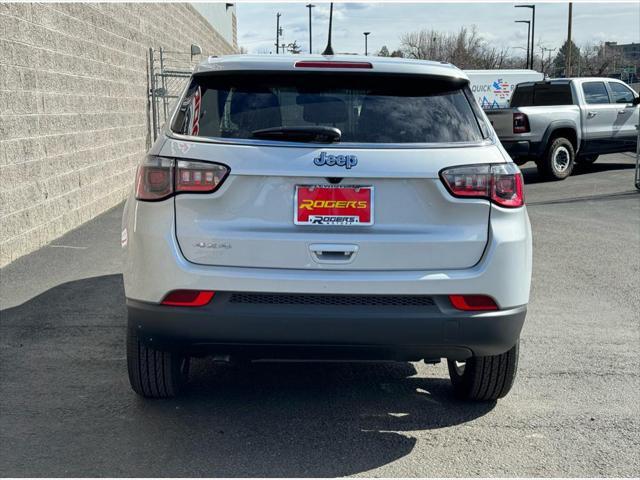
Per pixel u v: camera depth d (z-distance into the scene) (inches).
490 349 142.9
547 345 212.1
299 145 138.6
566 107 630.5
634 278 292.5
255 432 151.9
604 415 163.9
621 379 185.9
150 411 161.5
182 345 140.3
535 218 433.1
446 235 139.1
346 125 143.0
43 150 340.2
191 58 853.8
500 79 1048.2
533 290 275.0
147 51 600.7
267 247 136.4
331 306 136.5
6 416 157.8
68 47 382.0
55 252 323.6
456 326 138.3
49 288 262.2
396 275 137.0
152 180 140.4
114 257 313.6
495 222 141.3
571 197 519.8
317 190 137.1
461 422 159.3
